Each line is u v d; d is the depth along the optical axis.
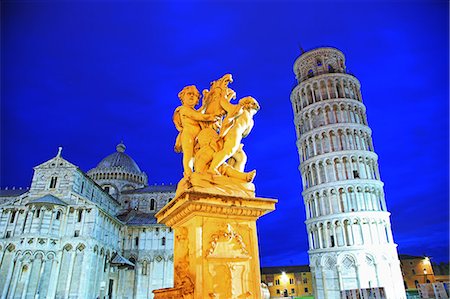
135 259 66.12
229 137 4.80
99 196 68.81
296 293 96.69
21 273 48.78
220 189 4.43
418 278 92.12
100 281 56.41
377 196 57.00
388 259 51.66
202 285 3.81
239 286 4.02
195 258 3.92
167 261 66.12
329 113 63.00
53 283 50.03
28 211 53.62
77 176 59.88
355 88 67.00
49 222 53.06
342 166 58.03
